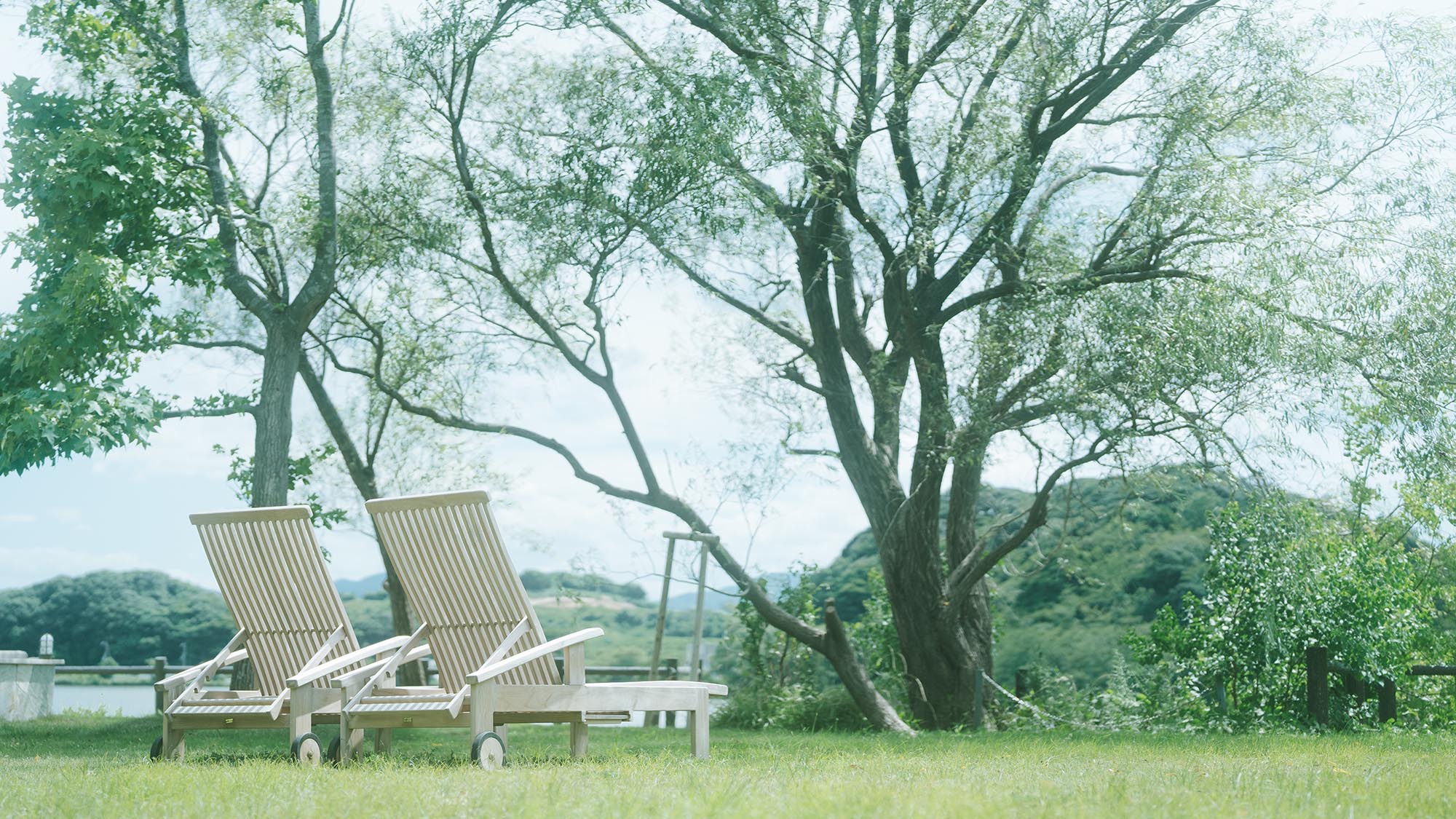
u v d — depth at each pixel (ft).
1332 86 43.80
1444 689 45.73
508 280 50.57
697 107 41.86
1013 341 41.93
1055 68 44.73
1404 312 39.45
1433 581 51.88
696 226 44.45
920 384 47.06
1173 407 39.50
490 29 45.29
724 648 55.57
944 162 45.68
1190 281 41.24
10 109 38.88
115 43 41.24
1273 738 31.78
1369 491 44.52
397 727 19.24
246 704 20.93
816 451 48.29
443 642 20.79
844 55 44.78
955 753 24.32
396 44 47.21
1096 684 66.39
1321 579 40.14
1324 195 42.55
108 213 38.88
